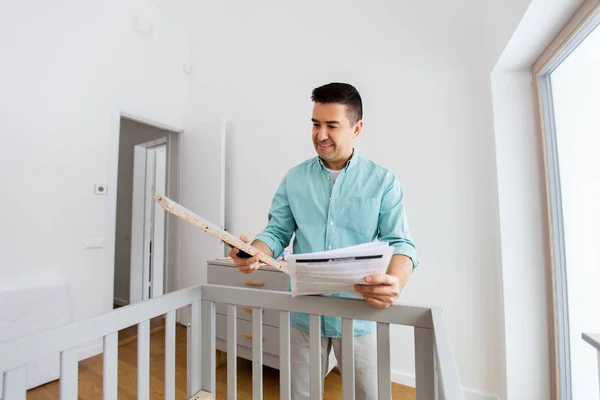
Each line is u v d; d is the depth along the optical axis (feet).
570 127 4.09
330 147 2.67
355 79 6.37
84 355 6.61
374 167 2.91
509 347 4.54
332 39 6.71
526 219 4.58
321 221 2.87
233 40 8.46
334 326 2.68
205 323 3.00
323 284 2.12
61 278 6.38
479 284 5.02
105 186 7.18
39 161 6.16
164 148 10.82
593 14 3.28
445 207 5.33
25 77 6.00
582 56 3.77
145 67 8.25
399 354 5.62
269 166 7.63
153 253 9.77
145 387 2.47
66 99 6.60
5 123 5.75
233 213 8.20
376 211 2.73
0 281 5.60
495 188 4.80
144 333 2.48
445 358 1.59
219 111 8.68
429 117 5.53
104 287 7.06
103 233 7.11
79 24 6.89
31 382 5.50
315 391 2.48
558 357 4.23
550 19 3.64
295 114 7.25
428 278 5.43
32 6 6.14
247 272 2.38
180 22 9.21
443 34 5.44
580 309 4.01
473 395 4.99
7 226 5.72
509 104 4.73
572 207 4.10
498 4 4.37
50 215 6.28
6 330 5.47
